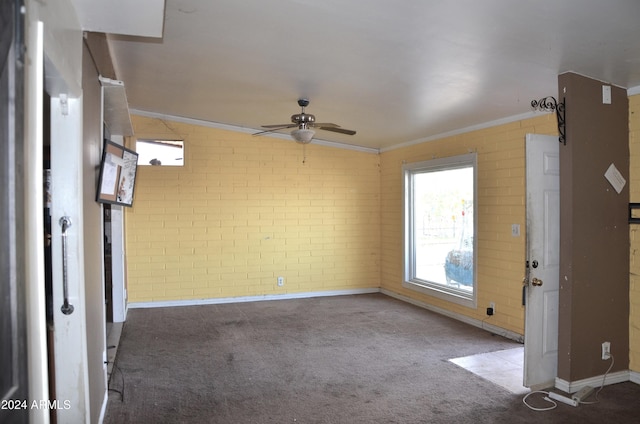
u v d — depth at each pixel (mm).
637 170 3480
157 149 6156
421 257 6355
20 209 1042
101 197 2834
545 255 3387
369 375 3711
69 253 2166
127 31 2359
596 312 3393
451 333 4902
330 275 6965
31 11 1236
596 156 3367
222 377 3670
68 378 2191
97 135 2902
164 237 6207
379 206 7211
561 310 3357
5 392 975
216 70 3930
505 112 4535
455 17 2477
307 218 6828
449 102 4273
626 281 3527
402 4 2385
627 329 3539
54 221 2143
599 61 3021
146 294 6160
